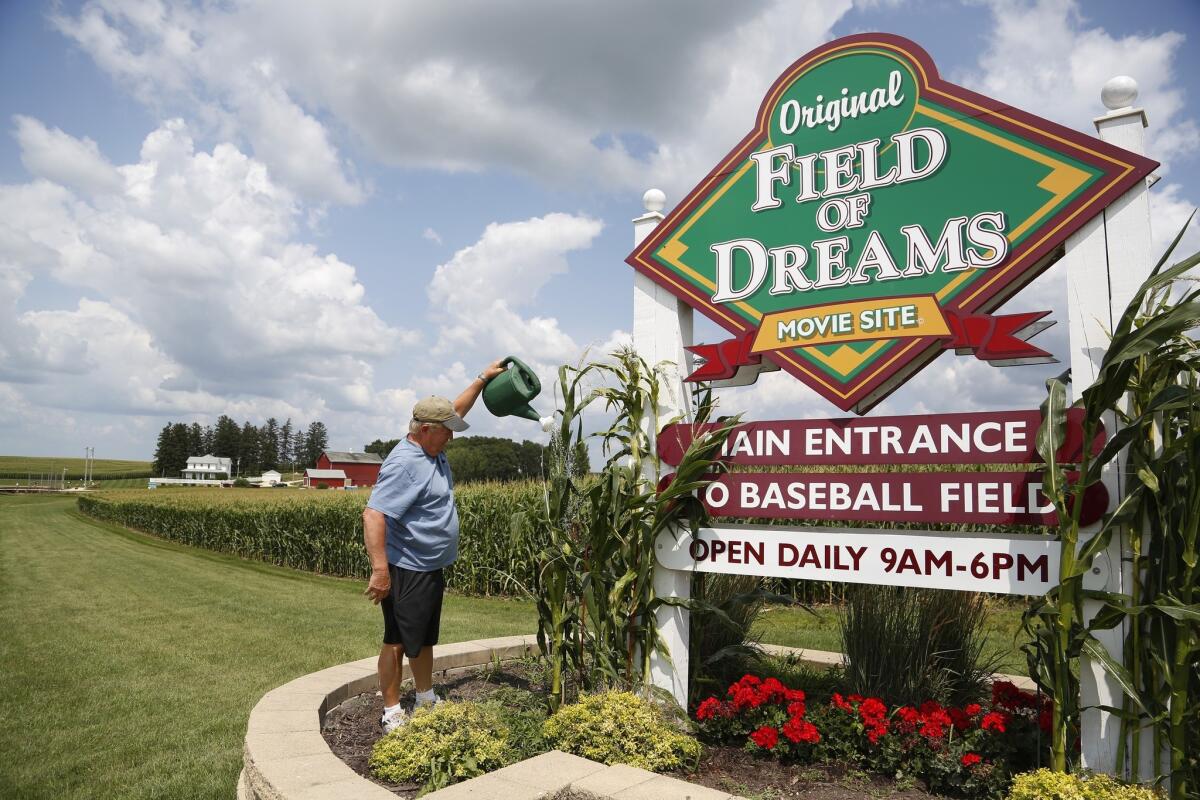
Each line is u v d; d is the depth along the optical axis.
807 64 3.63
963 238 3.14
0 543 22.75
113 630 8.08
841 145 3.50
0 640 7.50
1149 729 2.50
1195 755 2.46
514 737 3.35
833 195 3.50
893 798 2.84
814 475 3.35
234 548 21.78
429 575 3.68
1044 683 2.65
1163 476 2.50
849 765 3.12
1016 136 3.04
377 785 2.59
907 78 3.34
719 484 3.58
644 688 3.56
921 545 3.06
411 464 3.62
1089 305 2.81
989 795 2.76
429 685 3.81
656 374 3.89
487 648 5.15
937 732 2.93
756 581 4.64
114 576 13.94
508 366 4.07
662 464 3.80
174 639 7.52
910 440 3.13
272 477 111.88
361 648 7.03
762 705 3.37
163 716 4.78
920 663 3.68
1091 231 2.84
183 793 3.50
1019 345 2.98
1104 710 2.54
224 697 5.25
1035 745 2.87
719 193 3.84
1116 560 2.60
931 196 3.23
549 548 3.67
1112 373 2.45
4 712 4.88
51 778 3.70
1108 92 2.84
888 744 3.02
